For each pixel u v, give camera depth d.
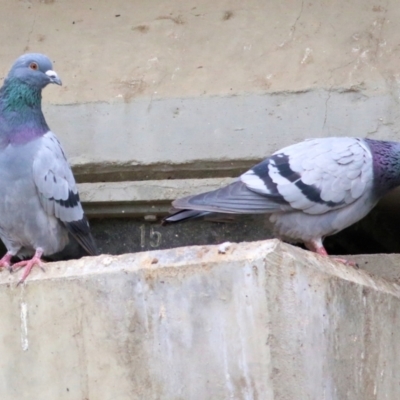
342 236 13.58
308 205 10.02
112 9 13.07
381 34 12.30
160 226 12.38
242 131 11.99
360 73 12.05
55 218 10.56
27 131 10.31
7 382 8.45
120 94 12.33
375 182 10.27
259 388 7.63
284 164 10.13
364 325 8.61
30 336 8.43
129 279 8.15
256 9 12.77
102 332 8.19
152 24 12.88
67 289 8.35
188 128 12.09
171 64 12.52
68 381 8.26
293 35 12.48
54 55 12.77
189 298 7.93
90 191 12.02
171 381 7.93
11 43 12.95
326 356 7.96
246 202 9.95
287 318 7.74
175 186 11.94
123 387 8.07
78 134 12.23
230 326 7.79
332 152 10.20
